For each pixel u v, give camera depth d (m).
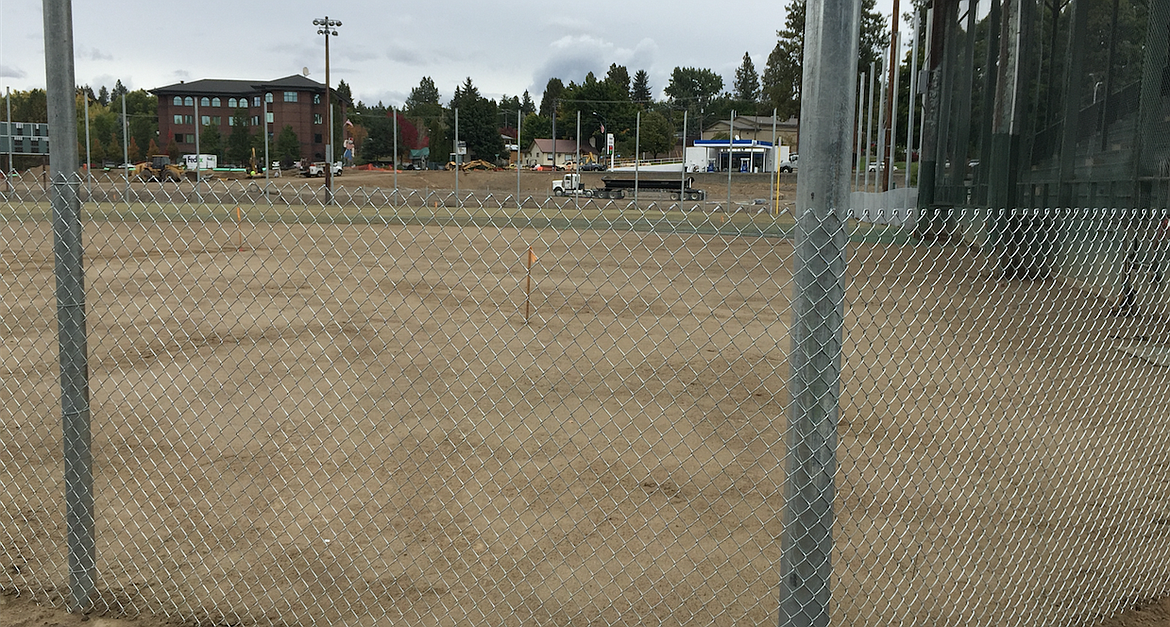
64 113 3.95
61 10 3.84
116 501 5.63
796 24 110.88
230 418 7.47
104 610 4.30
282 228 26.84
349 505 5.59
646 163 100.38
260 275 17.73
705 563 4.81
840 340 3.13
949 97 28.38
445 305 14.30
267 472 6.18
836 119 3.01
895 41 38.47
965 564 4.86
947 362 9.43
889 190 38.03
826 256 3.06
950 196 27.73
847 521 5.40
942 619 4.28
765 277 18.77
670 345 11.08
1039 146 19.03
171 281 16.44
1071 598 4.54
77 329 4.13
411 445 6.81
